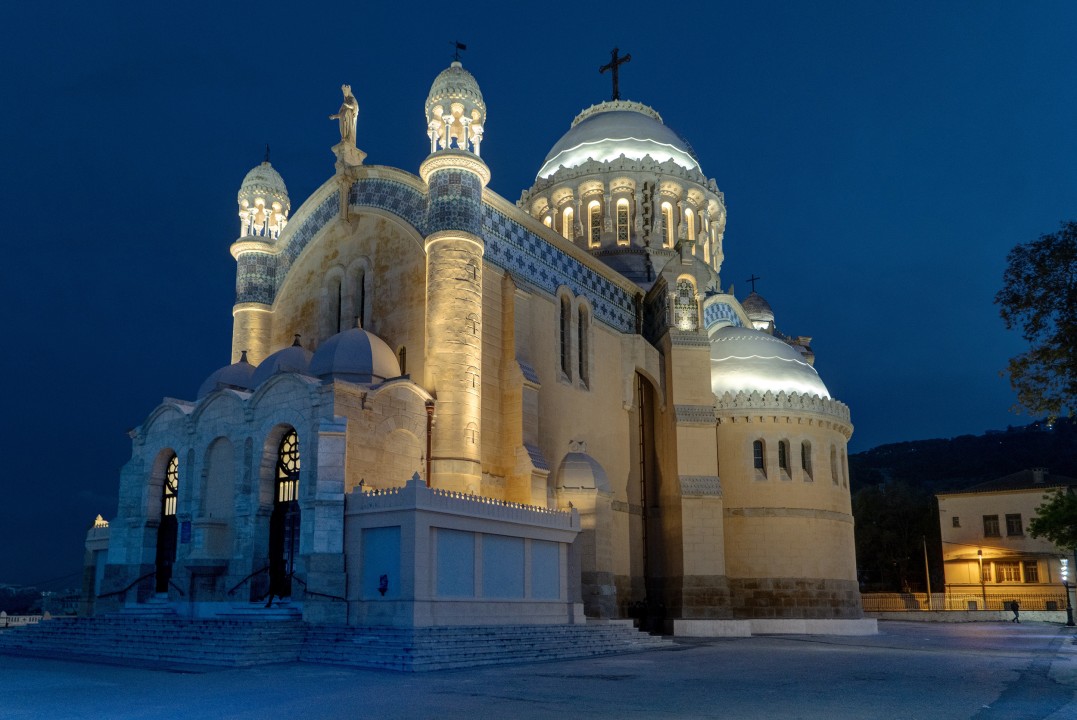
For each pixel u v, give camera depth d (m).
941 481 177.75
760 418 53.38
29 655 33.84
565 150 66.31
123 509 41.69
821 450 54.38
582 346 49.12
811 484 53.28
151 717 17.25
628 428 51.81
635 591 49.31
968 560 93.75
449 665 27.47
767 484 52.44
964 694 20.94
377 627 29.91
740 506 52.09
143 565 40.22
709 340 53.09
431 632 29.02
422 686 22.30
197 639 30.86
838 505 54.59
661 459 52.06
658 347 54.03
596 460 45.84
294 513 35.81
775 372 55.56
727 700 19.69
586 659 31.55
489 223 43.12
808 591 51.34
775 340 58.44
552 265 47.66
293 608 32.75
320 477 32.81
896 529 106.88
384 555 31.28
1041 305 27.75
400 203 44.09
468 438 37.91
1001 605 90.06
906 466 191.62
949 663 29.77
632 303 55.38
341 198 46.41
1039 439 183.38
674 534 50.03
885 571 106.75
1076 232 28.05
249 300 50.31
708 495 50.06
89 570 50.12
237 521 36.28
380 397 35.78
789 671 26.70
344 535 32.47
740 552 51.56
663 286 54.12
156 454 41.28
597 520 41.81
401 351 42.44
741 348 56.84
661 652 35.12
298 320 48.91
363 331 39.72
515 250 44.75
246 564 35.50
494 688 21.86
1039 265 27.88
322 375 37.75
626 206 62.69
